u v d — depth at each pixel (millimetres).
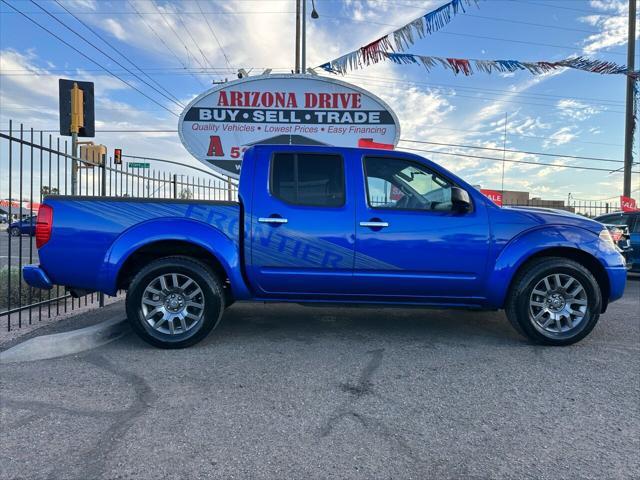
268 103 9227
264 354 4188
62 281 4219
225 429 2789
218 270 4613
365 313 5902
